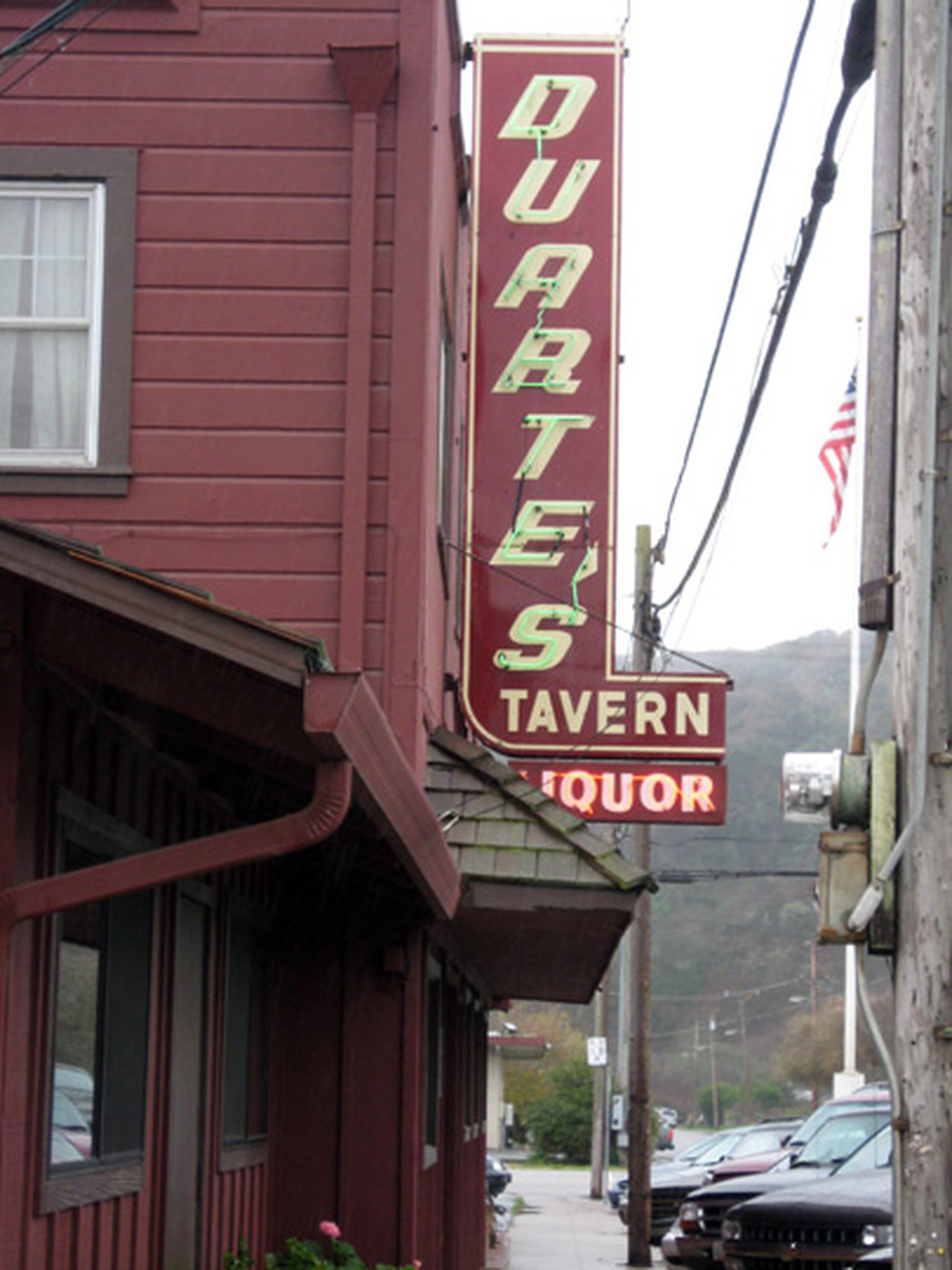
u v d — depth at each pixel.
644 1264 23.56
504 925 12.52
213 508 10.56
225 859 6.48
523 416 14.41
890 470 6.26
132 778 8.50
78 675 7.41
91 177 10.84
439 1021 14.63
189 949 9.62
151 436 10.63
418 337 10.73
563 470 14.41
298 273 10.77
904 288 6.21
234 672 6.51
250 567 10.50
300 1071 11.64
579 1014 105.38
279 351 10.70
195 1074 9.77
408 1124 11.55
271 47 10.97
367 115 10.85
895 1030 5.99
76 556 6.16
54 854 7.34
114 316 10.70
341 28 11.01
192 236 10.80
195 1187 9.71
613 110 14.54
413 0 11.03
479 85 14.59
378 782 7.00
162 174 10.86
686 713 14.61
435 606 12.01
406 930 11.68
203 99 10.92
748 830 111.31
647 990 24.53
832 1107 19.61
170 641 6.39
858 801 6.14
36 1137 7.05
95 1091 8.01
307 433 10.62
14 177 10.84
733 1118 101.94
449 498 13.85
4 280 10.77
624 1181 34.56
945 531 6.16
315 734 5.93
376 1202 11.47
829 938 6.08
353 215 10.78
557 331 14.43
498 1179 37.94
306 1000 11.70
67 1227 7.55
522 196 14.51
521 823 11.29
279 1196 11.48
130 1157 8.46
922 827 5.97
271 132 10.88
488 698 14.47
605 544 14.38
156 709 7.81
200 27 10.98
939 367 6.19
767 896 111.69
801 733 111.50
